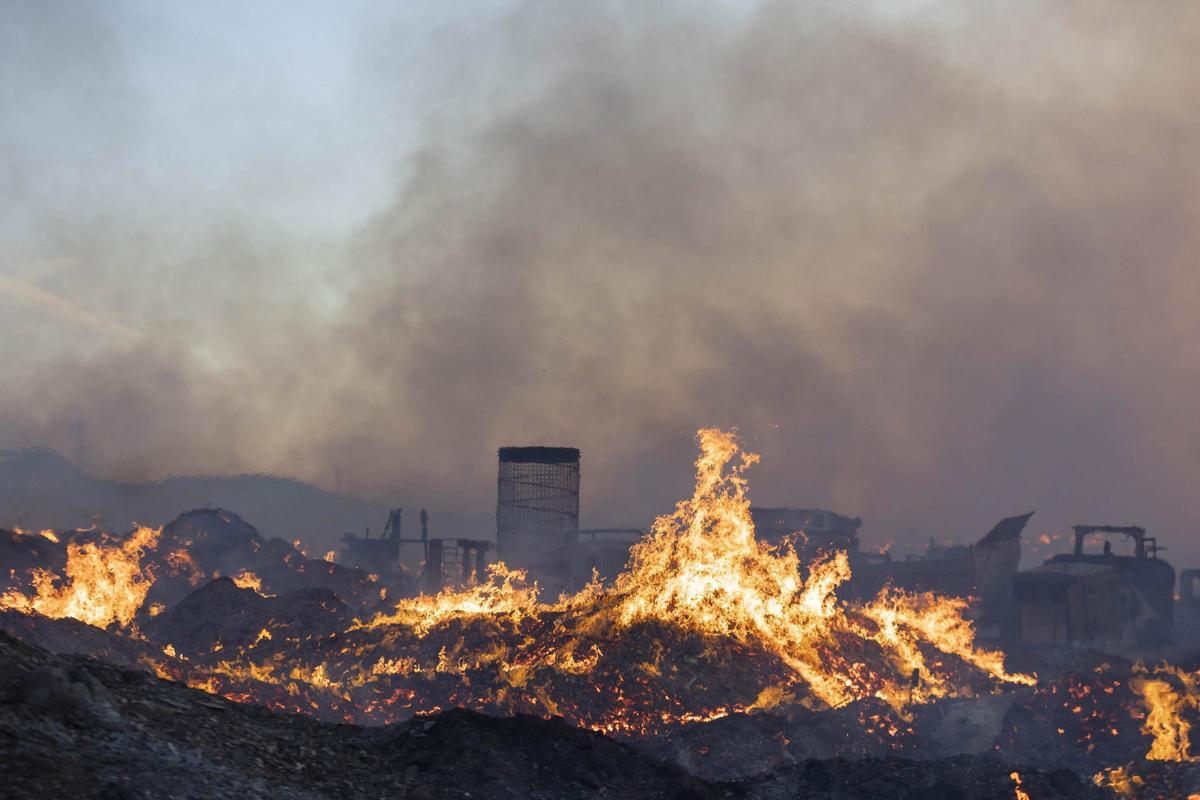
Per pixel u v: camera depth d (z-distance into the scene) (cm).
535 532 10725
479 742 2577
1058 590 7556
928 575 8819
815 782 3016
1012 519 9000
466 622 6188
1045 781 3080
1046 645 7412
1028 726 4622
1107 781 3192
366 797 2180
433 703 4925
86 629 4803
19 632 4481
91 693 2047
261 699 4544
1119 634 7812
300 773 2178
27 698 1916
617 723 4806
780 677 5444
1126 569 8950
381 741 2553
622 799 2577
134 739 1952
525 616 6312
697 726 4150
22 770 1709
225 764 2030
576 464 10956
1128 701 4784
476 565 10444
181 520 9900
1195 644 8062
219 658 6059
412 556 15625
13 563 8094
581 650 5450
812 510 9881
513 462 10894
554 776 2570
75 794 1697
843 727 4344
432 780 2389
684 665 5341
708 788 2803
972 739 4438
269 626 6444
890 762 3169
